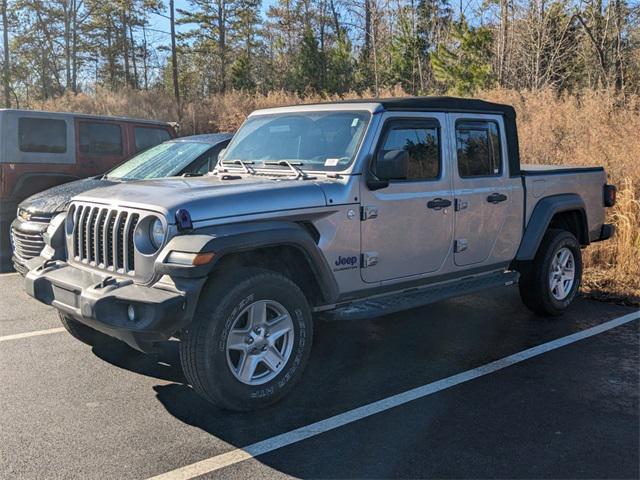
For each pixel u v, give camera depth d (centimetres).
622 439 379
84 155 959
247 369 405
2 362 506
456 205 529
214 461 353
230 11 4978
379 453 362
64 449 365
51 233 484
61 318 522
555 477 337
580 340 568
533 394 446
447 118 529
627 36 2262
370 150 465
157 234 394
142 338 391
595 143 1093
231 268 415
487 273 578
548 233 636
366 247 466
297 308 423
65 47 4388
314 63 3603
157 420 404
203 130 2456
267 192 418
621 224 813
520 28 2438
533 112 1452
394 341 568
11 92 4212
